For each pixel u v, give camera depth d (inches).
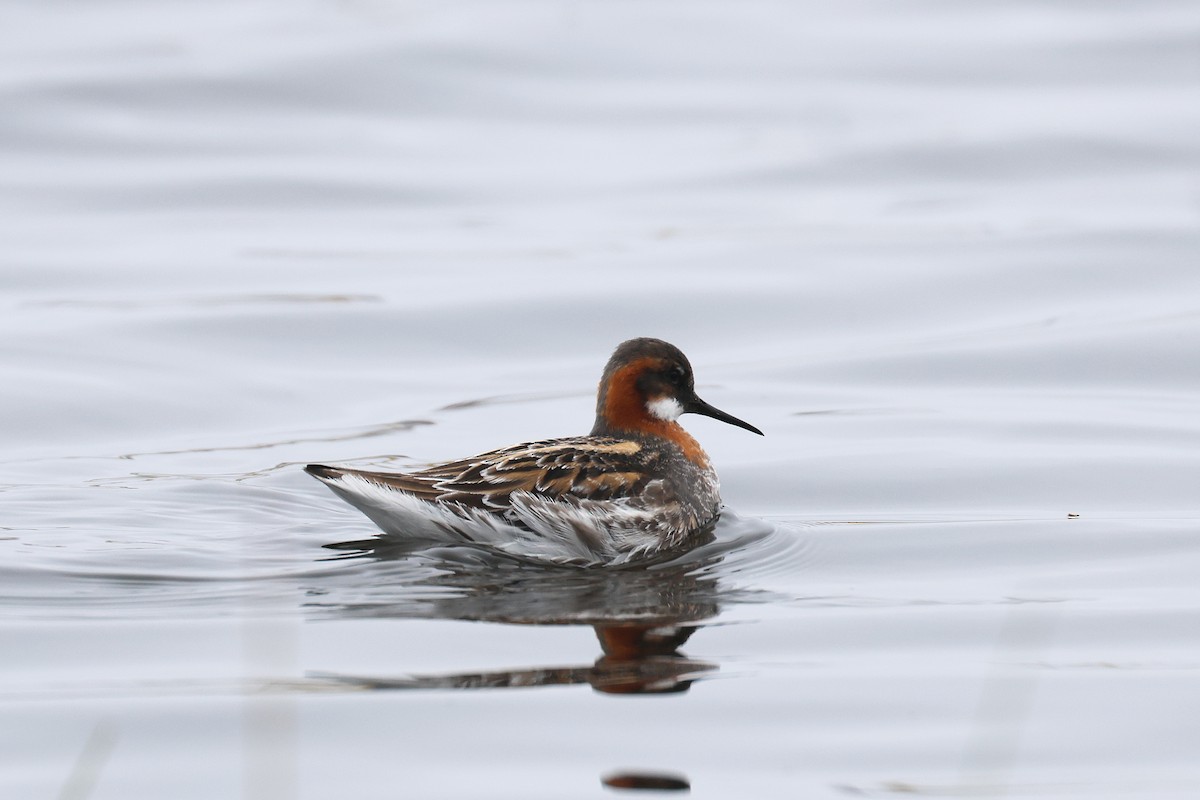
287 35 1224.8
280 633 390.6
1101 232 847.1
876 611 416.5
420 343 716.7
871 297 773.3
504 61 1176.2
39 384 644.7
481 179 978.1
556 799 298.8
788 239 861.2
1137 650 385.4
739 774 311.9
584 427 613.0
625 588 438.3
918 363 690.8
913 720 340.5
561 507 466.3
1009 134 1025.5
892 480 552.4
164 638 387.2
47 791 300.2
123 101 1068.5
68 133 1015.6
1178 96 1085.8
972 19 1264.8
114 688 352.8
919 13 1290.6
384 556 463.2
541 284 789.9
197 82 1104.8
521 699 347.6
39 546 465.1
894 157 1000.9
